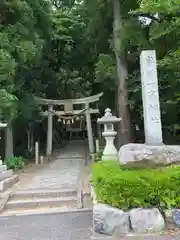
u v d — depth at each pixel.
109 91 15.56
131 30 10.64
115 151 8.38
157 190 4.59
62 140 26.67
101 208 4.60
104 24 13.13
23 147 18.67
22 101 13.98
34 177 10.60
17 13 11.85
